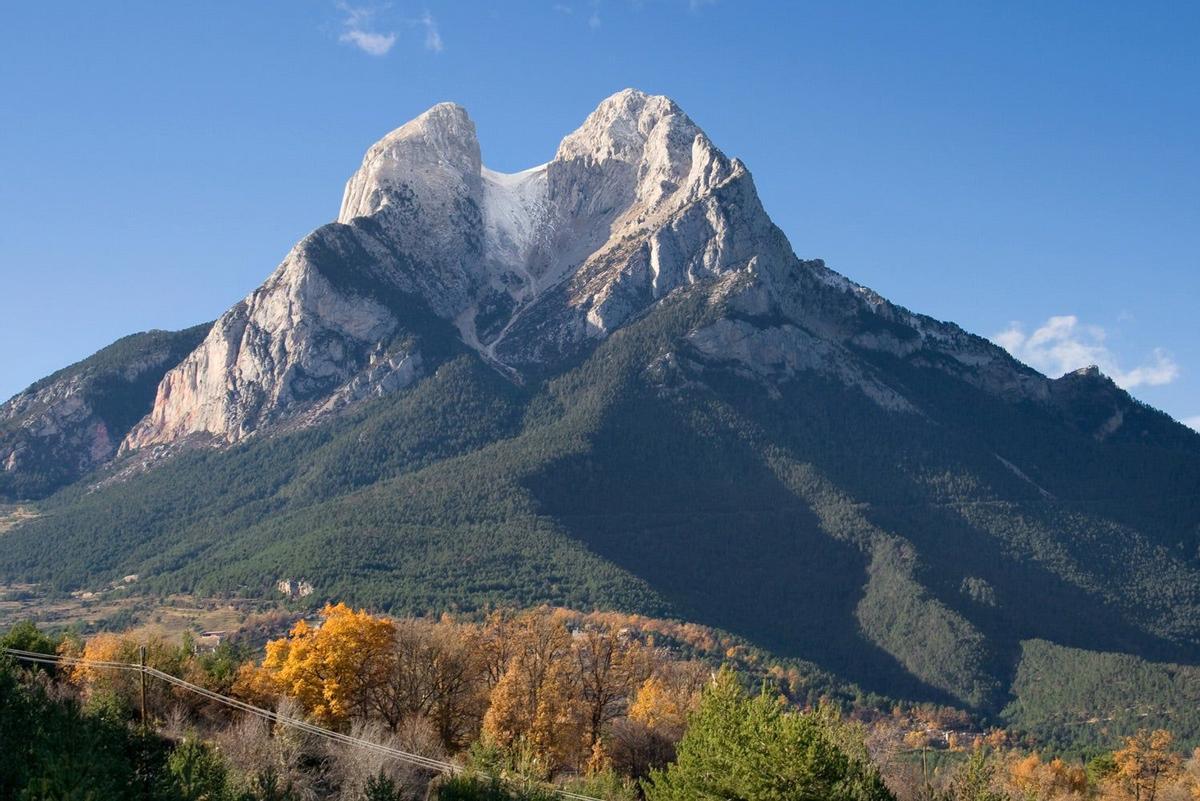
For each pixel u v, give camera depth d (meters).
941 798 121.38
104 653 120.31
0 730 78.69
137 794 78.00
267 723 107.81
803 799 87.38
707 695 103.62
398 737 110.56
